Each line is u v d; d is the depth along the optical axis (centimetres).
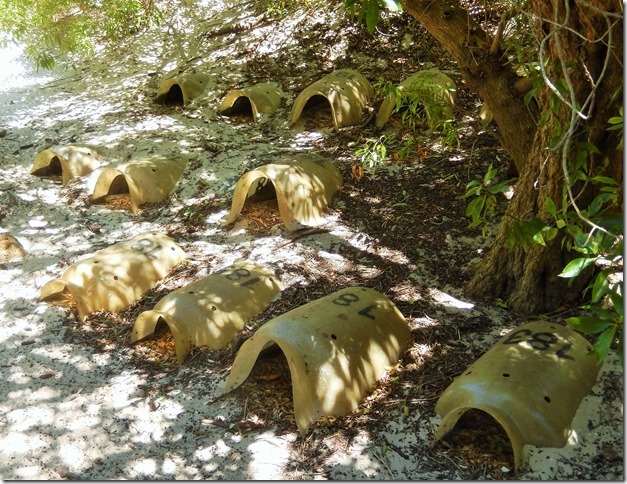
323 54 712
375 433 306
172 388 341
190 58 746
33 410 331
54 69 766
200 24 799
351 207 482
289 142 580
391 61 688
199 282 390
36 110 679
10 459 304
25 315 402
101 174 512
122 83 719
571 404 302
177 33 790
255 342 329
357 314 344
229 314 375
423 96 502
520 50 387
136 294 412
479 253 424
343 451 298
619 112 315
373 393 329
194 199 511
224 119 631
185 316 367
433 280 407
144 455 303
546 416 291
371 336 340
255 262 430
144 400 334
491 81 389
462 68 393
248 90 632
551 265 365
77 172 552
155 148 584
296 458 296
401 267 419
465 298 391
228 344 366
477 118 554
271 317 384
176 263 439
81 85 725
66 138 615
